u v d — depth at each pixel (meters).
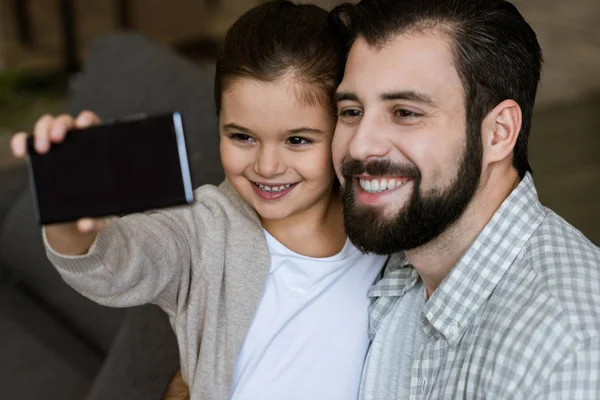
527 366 0.99
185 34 4.69
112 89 1.98
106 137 0.82
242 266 1.24
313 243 1.30
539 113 3.85
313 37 1.20
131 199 0.82
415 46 1.09
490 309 1.10
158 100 1.89
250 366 1.26
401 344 1.24
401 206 1.12
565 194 3.20
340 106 1.16
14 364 1.88
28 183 2.21
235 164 1.24
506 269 1.13
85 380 1.85
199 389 1.25
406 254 1.20
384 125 1.11
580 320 0.98
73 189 0.82
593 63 4.32
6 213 2.15
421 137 1.09
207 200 1.27
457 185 1.11
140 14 4.50
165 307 1.25
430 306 1.15
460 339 1.13
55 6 4.51
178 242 1.18
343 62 1.21
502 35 1.12
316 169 1.23
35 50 4.57
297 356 1.26
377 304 1.29
